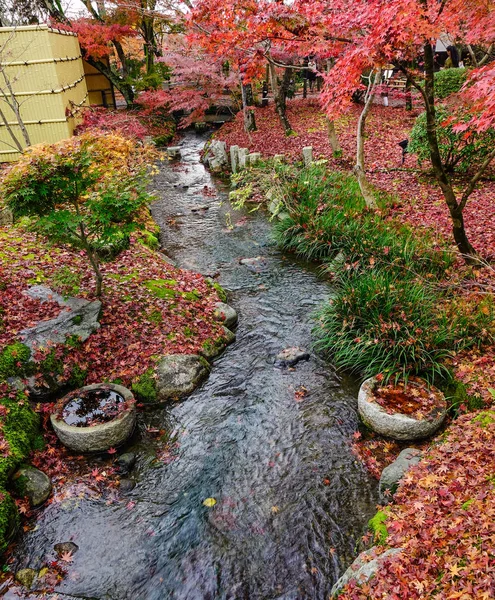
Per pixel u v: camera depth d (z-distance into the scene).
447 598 2.63
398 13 4.66
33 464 4.50
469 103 5.43
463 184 10.11
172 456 4.75
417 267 6.91
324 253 8.57
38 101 12.30
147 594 3.50
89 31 17.25
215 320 6.66
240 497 4.27
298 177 10.48
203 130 21.81
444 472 3.76
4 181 5.04
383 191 9.98
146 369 5.55
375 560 3.14
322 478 4.43
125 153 8.48
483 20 5.32
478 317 5.54
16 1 16.55
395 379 5.08
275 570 3.64
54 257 7.16
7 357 5.15
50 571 3.65
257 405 5.38
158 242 9.62
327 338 6.16
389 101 19.91
